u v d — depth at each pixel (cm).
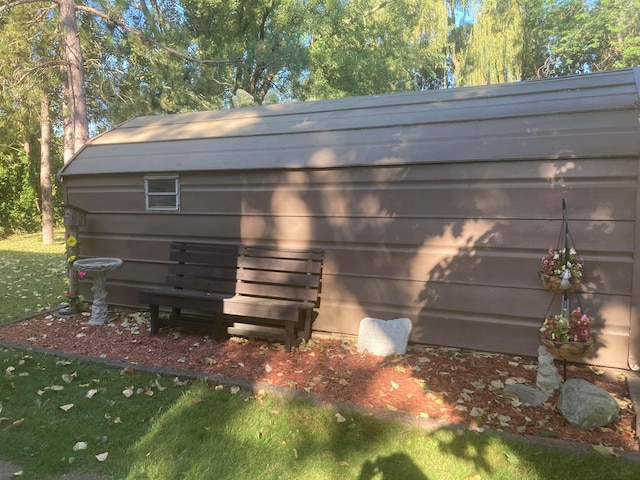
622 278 418
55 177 2034
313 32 2105
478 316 469
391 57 2250
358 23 2156
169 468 283
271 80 1892
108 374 421
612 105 440
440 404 355
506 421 327
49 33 1153
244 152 571
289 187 539
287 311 458
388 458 289
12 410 357
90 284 666
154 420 338
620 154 407
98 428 330
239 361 448
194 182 586
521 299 450
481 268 464
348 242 517
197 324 521
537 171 438
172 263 573
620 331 422
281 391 372
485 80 2591
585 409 317
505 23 2559
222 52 1645
